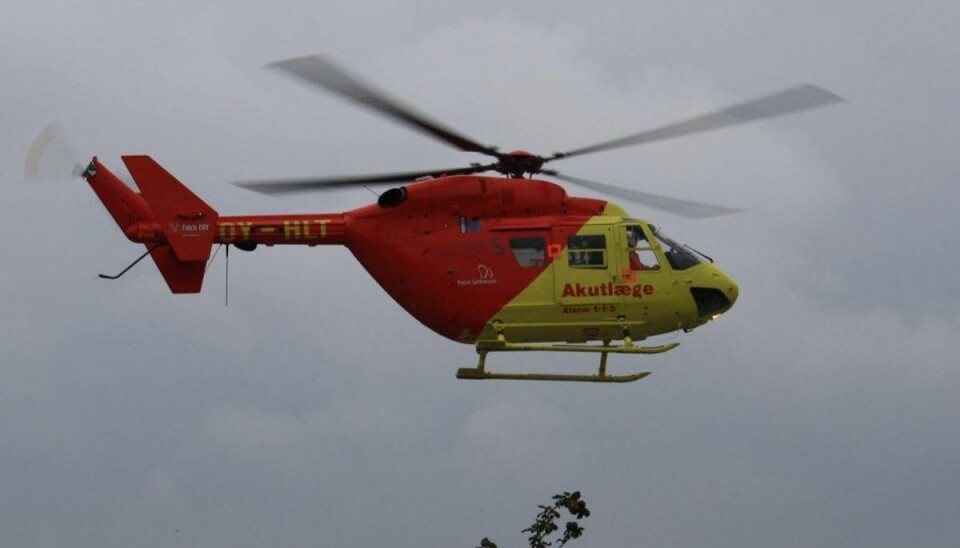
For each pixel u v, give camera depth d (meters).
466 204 33.53
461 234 33.44
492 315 33.31
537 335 33.56
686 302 33.78
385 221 33.44
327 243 33.72
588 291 33.41
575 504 20.50
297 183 32.81
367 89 30.91
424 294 33.34
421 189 33.47
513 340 33.66
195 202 33.16
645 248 33.78
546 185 33.97
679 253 34.12
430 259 33.25
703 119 32.41
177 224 33.06
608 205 34.22
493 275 33.34
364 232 33.41
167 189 33.09
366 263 33.62
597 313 33.50
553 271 33.38
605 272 33.50
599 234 33.69
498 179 33.75
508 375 33.66
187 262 33.50
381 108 31.80
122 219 33.72
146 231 33.62
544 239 33.53
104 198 33.78
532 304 33.34
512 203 33.66
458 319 33.41
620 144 33.50
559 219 33.72
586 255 33.56
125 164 33.00
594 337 33.81
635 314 33.59
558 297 33.31
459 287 33.25
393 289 33.66
